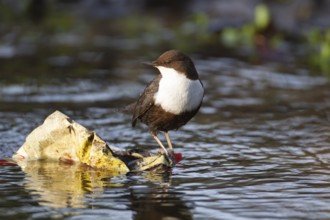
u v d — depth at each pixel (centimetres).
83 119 1689
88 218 1005
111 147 1364
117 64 2348
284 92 1997
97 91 1997
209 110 1805
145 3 3600
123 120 1694
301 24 3011
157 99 1306
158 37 2819
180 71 1290
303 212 1034
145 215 1021
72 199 1095
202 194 1124
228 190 1148
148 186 1170
